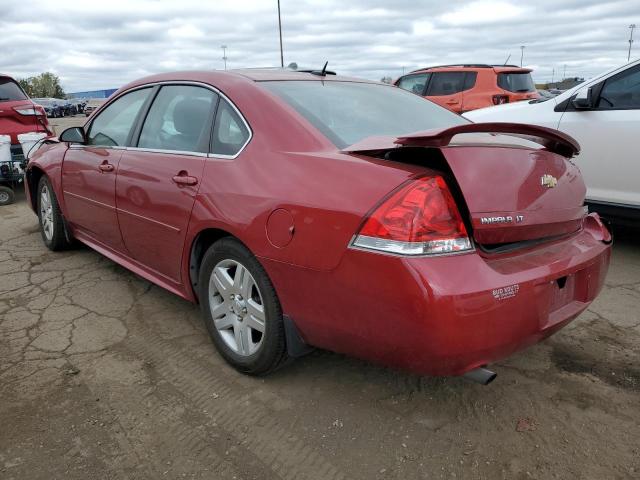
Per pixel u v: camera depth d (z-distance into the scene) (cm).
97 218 373
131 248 341
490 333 190
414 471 203
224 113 274
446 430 226
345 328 208
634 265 424
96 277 408
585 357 282
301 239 212
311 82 295
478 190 196
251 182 239
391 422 231
